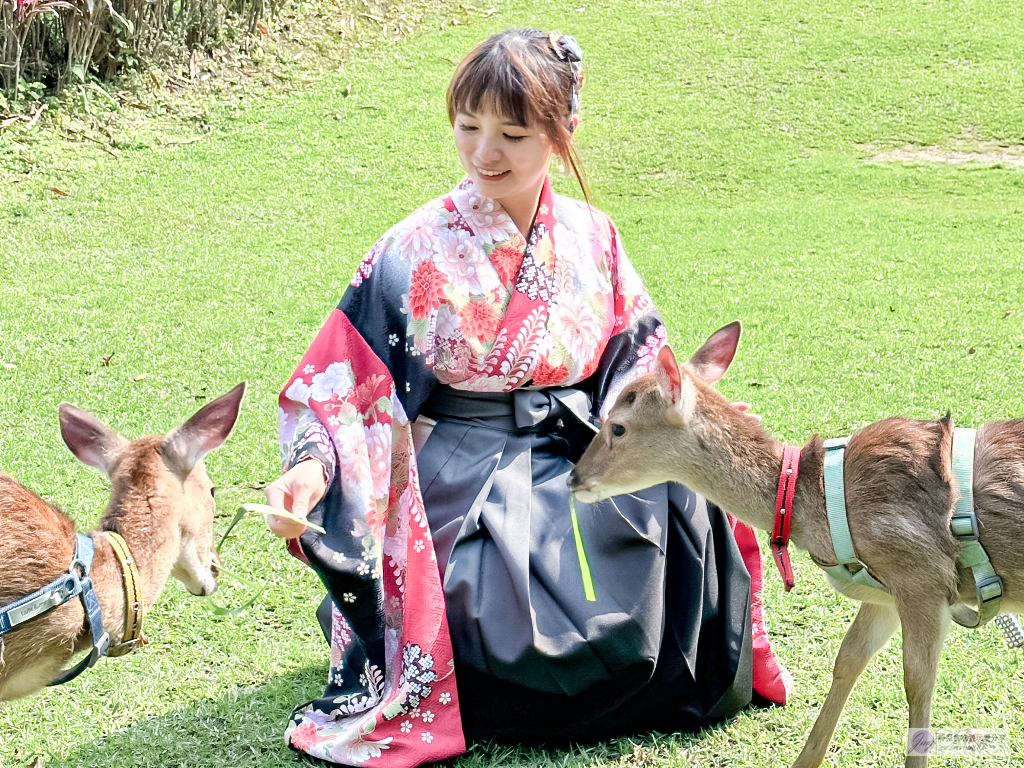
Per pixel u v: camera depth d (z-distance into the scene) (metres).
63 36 10.30
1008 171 10.55
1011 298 7.31
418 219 3.38
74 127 10.06
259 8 12.31
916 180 10.36
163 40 11.30
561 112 3.30
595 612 3.11
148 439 3.27
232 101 11.25
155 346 6.41
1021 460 2.94
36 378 5.91
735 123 11.72
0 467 4.96
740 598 3.32
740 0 15.05
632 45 13.63
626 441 3.18
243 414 5.54
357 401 3.30
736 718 3.42
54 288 7.30
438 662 3.15
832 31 14.08
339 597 3.22
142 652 3.80
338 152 10.39
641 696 3.24
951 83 12.62
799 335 6.68
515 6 14.64
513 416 3.44
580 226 3.61
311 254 8.16
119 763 3.25
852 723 3.40
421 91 11.88
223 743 3.34
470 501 3.28
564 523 3.27
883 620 3.16
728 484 3.13
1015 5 14.83
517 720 3.21
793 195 10.04
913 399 5.68
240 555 4.36
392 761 3.13
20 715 3.47
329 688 3.40
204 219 8.79
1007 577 2.95
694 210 9.60
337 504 3.22
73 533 3.16
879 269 8.00
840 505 2.97
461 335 3.33
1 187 8.98
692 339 6.61
